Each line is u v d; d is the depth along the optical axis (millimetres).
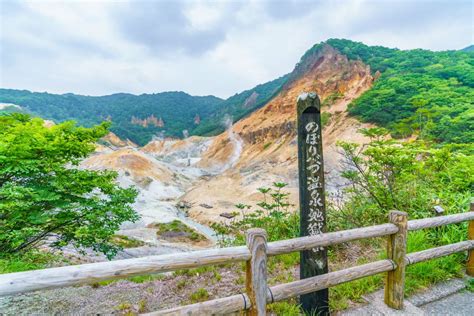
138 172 43625
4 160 5078
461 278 3457
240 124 74688
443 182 5309
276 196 6004
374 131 4949
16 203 5008
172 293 3812
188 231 18656
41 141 5512
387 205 4855
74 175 6027
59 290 3965
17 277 1513
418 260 3021
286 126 54250
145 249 12336
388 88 34344
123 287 4109
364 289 3195
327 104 49312
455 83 25812
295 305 2920
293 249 2326
